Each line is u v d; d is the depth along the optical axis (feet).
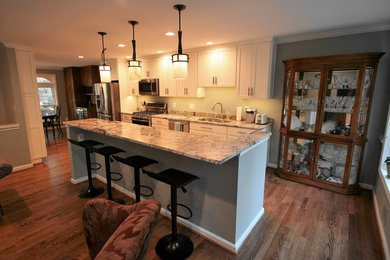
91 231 4.17
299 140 11.35
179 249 6.39
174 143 6.75
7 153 12.67
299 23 9.16
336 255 6.41
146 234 3.00
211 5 7.14
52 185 10.97
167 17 8.29
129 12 7.75
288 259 6.27
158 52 15.97
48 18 8.32
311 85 10.71
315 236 7.21
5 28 9.55
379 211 7.95
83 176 11.44
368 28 9.61
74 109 26.14
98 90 19.83
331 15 8.19
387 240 6.42
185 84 15.47
